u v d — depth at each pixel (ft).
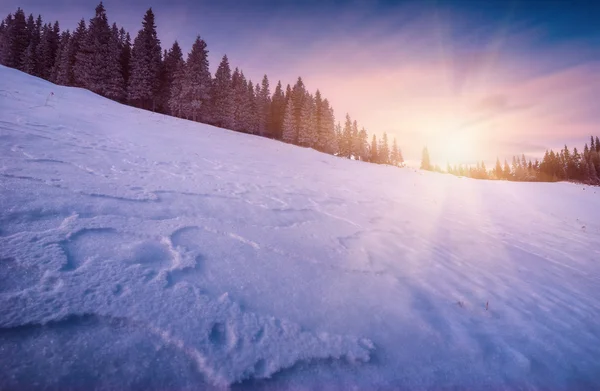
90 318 6.24
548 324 10.35
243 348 6.53
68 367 5.17
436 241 19.89
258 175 33.35
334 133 173.27
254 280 9.63
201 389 5.47
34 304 6.15
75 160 19.21
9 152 17.06
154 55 127.34
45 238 8.79
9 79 49.06
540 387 7.18
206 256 10.44
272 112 196.85
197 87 115.55
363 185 45.65
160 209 14.11
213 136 70.18
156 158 27.91
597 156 242.78
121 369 5.40
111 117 47.83
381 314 9.16
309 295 9.48
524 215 41.45
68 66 123.34
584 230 36.50
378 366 6.91
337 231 17.63
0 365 4.90
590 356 8.71
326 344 7.25
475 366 7.51
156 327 6.46
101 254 8.78
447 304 10.66
